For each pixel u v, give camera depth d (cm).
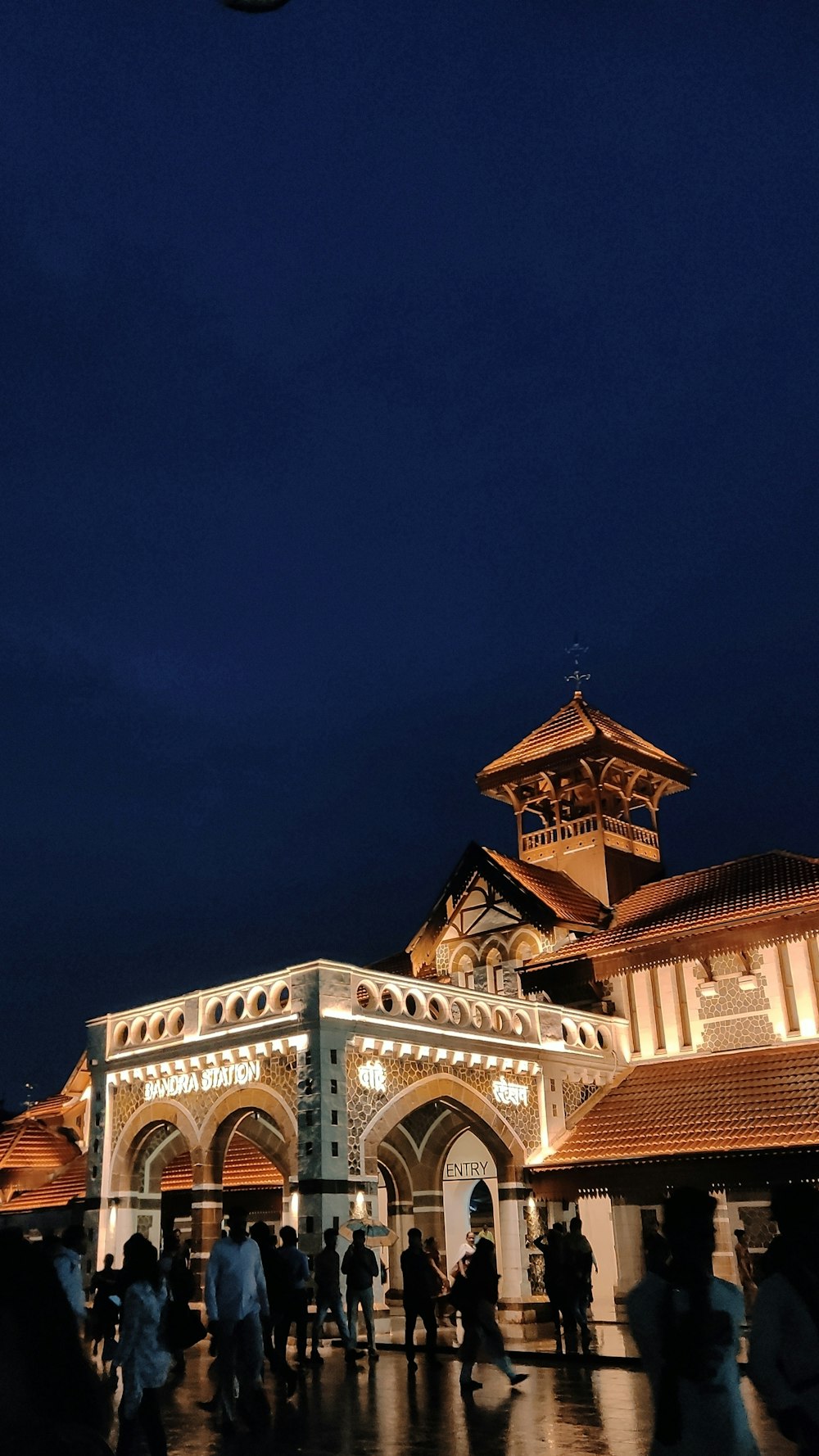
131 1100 2694
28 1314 281
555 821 3856
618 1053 3083
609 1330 2311
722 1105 2700
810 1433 493
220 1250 1220
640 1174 2558
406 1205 2891
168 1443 1162
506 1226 2628
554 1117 2817
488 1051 2673
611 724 3962
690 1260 527
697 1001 3050
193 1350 2097
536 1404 1400
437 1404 1400
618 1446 1129
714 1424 505
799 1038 2845
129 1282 941
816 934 2833
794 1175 2377
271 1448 1131
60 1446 267
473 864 3622
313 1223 2164
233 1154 3084
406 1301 1775
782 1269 527
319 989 2308
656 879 3850
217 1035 2491
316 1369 1767
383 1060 2414
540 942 3438
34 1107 4303
